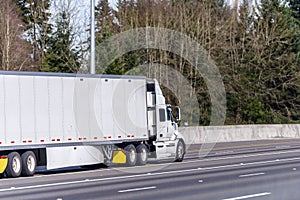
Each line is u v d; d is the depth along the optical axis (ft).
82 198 56.13
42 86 84.38
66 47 183.01
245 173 80.43
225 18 208.33
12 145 80.12
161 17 174.70
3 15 172.14
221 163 98.27
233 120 205.98
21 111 81.61
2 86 79.87
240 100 209.46
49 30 190.60
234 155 116.98
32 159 82.53
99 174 83.20
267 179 72.79
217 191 61.05
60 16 188.85
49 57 177.17
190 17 184.34
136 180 73.20
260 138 184.55
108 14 190.29
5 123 79.71
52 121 85.15
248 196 57.06
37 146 82.94
